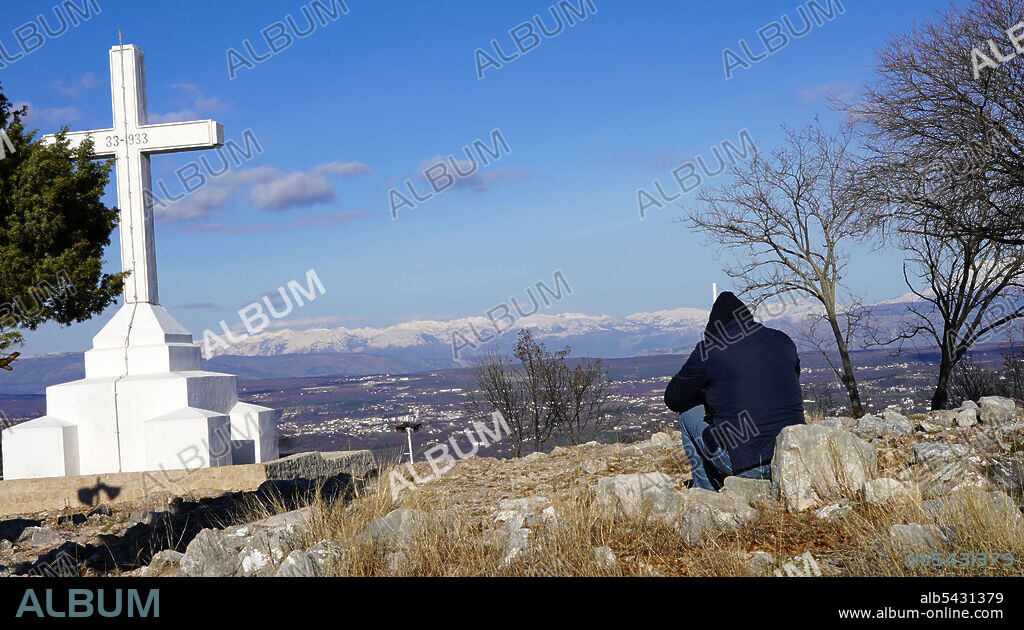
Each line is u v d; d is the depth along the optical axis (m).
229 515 9.53
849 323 19.83
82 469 15.86
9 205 11.74
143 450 15.81
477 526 6.34
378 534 5.97
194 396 16.03
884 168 17.42
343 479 10.80
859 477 6.23
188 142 16.91
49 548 8.58
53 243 12.02
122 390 15.90
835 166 19.97
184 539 8.45
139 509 11.48
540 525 5.92
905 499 5.55
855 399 18.47
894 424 9.34
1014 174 15.74
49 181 11.98
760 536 5.59
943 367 18.94
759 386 6.59
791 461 6.23
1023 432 7.77
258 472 13.91
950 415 9.82
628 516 6.17
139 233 17.00
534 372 24.38
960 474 6.22
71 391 15.98
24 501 13.28
